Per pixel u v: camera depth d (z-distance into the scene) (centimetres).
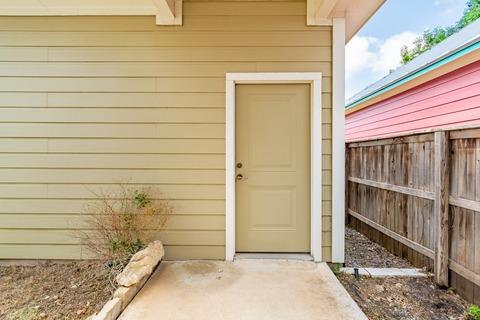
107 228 309
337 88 311
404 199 341
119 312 218
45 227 321
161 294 244
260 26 314
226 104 316
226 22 315
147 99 319
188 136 319
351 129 732
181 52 317
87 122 320
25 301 251
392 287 272
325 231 315
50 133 321
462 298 252
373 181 417
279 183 324
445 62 370
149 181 320
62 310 237
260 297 238
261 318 211
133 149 320
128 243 302
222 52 316
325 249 314
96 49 319
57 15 318
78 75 320
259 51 315
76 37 319
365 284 278
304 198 324
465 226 248
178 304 229
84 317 228
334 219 312
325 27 312
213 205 318
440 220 269
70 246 320
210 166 319
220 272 284
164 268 293
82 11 316
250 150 325
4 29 320
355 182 481
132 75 319
